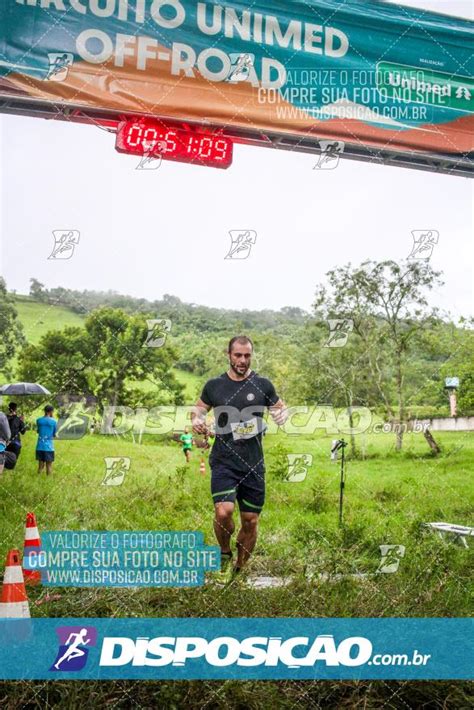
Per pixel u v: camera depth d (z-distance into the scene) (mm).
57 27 6078
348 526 5230
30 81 6000
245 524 4543
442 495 7230
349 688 3088
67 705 2773
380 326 8367
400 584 3971
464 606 3713
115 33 6230
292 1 6746
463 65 7309
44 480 6461
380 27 7035
